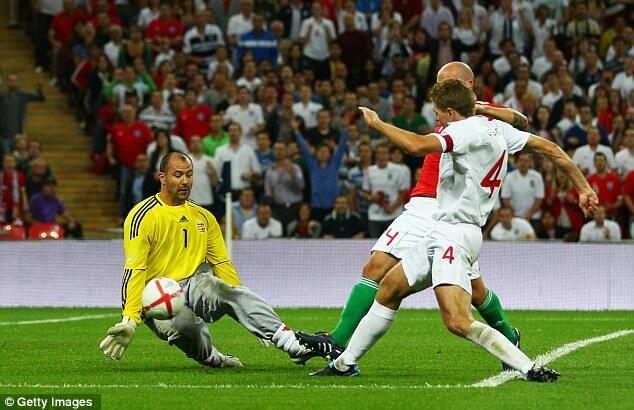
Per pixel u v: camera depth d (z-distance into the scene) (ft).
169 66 264.93
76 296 215.72
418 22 291.58
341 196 224.53
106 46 279.49
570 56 292.20
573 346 138.72
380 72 281.33
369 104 258.98
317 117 243.19
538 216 231.50
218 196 231.71
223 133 243.19
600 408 86.99
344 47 276.21
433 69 274.16
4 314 197.88
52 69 297.12
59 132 283.59
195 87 262.88
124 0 302.04
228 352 132.87
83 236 264.52
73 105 288.92
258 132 245.04
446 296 96.63
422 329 165.68
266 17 294.05
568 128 252.42
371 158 237.25
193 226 111.04
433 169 112.88
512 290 212.23
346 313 111.34
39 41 300.40
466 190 97.60
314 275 215.51
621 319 186.09
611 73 278.05
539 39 295.69
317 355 108.17
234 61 280.51
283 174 231.30
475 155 97.30
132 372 111.14
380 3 297.74
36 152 245.04
